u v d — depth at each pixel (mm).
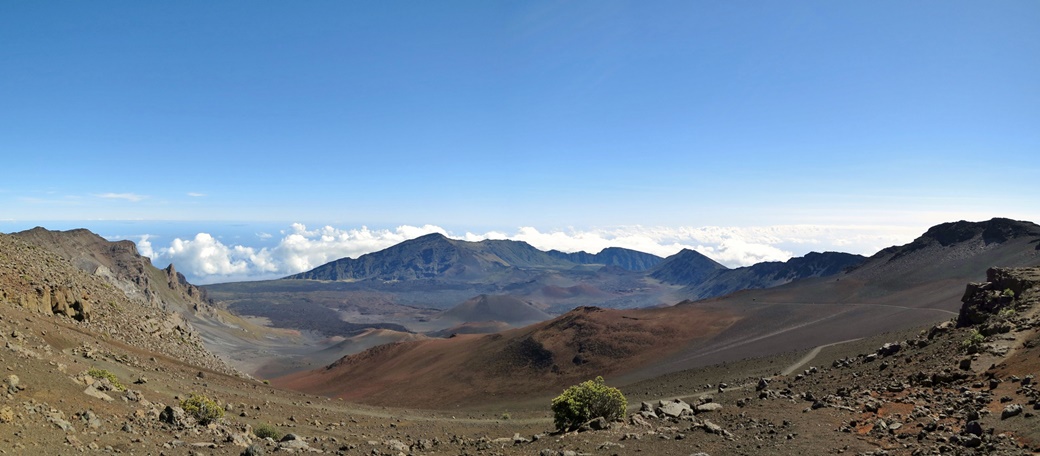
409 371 127125
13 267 50938
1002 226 154000
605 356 107938
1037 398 20312
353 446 24656
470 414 56531
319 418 37531
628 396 61719
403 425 41094
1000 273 42969
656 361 99750
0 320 33125
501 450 23656
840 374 39875
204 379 44969
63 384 21828
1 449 14484
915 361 35062
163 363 46844
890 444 19516
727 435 22750
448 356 132625
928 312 91375
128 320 69375
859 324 92375
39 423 17000
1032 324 30797
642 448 21047
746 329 110938
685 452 20328
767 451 19844
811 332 92938
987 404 22172
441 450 24578
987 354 28641
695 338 111375
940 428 20266
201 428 23141
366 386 119938
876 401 26328
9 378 19516
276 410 37031
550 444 23469
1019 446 16812
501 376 107875
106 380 25359
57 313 50844
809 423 24000
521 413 59031
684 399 51375
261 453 19703
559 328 127000
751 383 50938
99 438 17812
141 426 20812
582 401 28953
